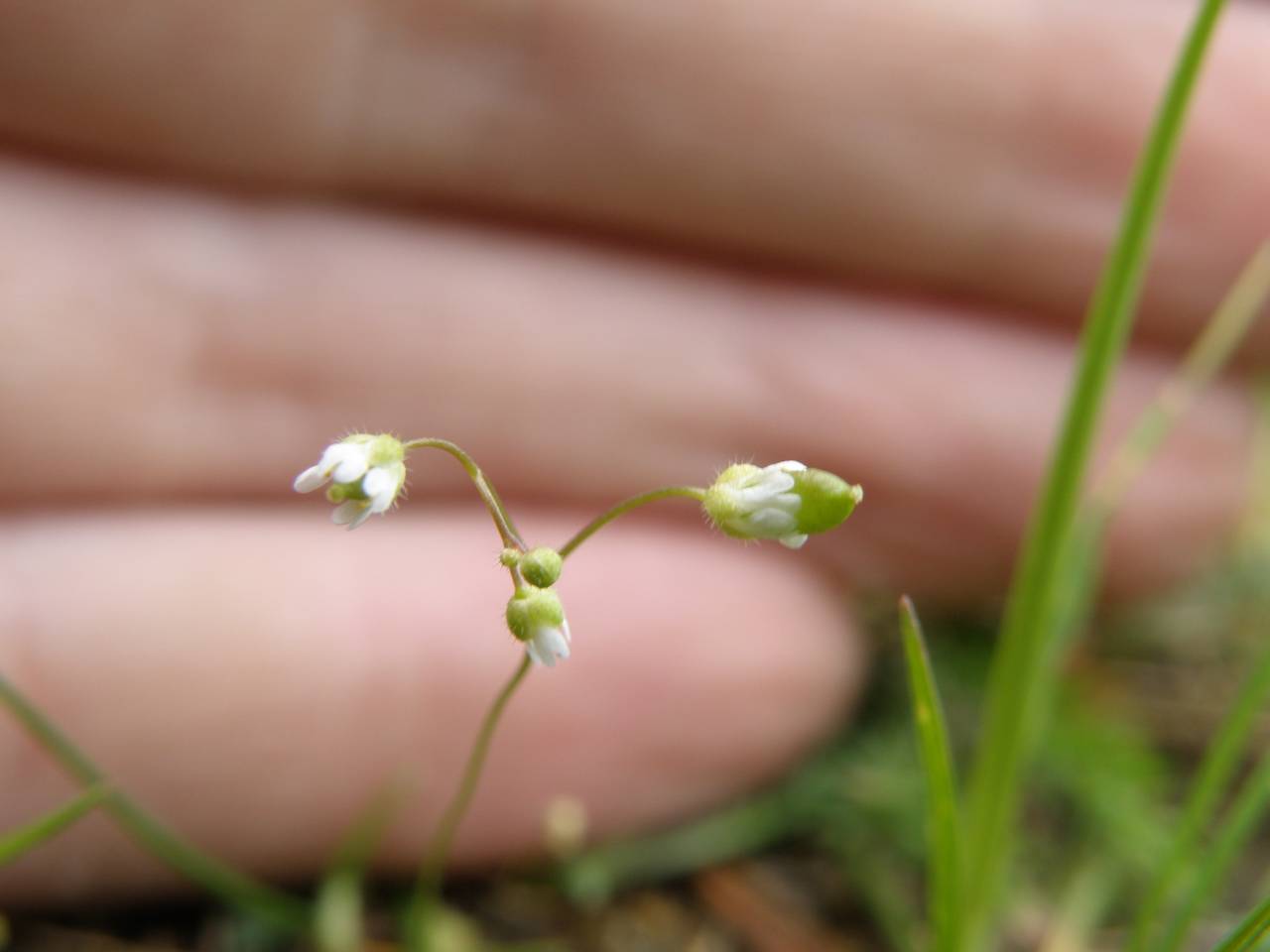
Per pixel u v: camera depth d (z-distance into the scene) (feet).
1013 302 0.29
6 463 0.24
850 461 0.29
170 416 0.25
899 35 0.25
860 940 0.25
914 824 0.26
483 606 0.25
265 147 0.24
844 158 0.26
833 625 0.29
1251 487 0.32
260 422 0.26
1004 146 0.26
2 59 0.22
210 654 0.24
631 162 0.26
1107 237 0.27
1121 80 0.26
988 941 0.23
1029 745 0.23
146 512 0.25
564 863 0.25
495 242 0.27
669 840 0.26
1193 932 0.24
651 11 0.24
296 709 0.24
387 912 0.24
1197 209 0.27
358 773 0.24
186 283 0.24
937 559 0.31
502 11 0.24
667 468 0.28
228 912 0.24
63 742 0.19
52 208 0.24
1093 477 0.29
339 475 0.16
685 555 0.28
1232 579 0.34
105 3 0.22
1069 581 0.24
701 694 0.26
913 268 0.28
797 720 0.27
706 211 0.27
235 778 0.24
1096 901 0.25
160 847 0.21
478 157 0.25
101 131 0.24
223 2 0.23
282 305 0.25
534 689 0.25
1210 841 0.26
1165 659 0.32
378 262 0.26
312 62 0.24
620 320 0.27
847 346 0.28
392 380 0.26
